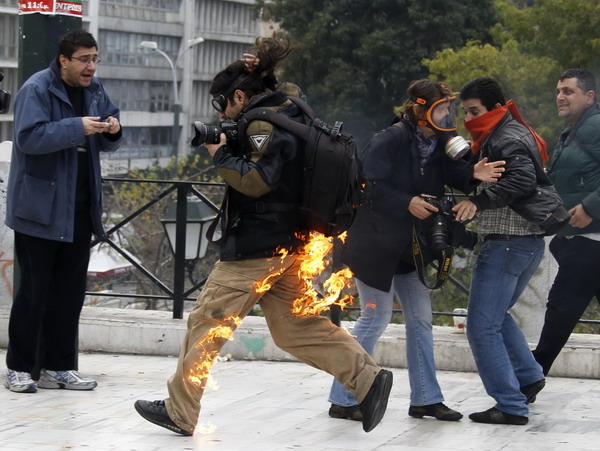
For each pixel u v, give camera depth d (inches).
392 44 1886.1
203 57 3405.5
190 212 364.8
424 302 225.8
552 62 1321.4
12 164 246.2
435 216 217.6
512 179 215.3
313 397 247.1
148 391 253.1
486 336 222.2
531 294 288.4
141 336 303.3
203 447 198.5
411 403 227.9
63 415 226.1
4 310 316.8
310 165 191.5
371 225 217.5
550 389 258.5
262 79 198.5
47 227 242.5
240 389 256.1
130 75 3115.2
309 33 1932.8
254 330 295.1
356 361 197.0
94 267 783.1
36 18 257.0
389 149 217.6
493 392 222.1
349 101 1911.9
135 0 3102.9
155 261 756.0
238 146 195.0
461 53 1397.6
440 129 216.4
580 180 240.1
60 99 241.8
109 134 248.1
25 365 251.8
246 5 3535.9
